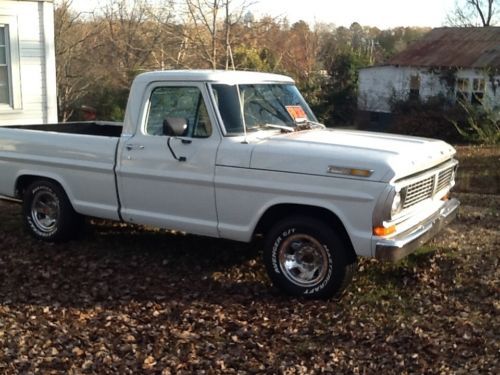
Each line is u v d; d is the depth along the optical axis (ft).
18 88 41.14
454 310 17.56
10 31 40.32
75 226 23.30
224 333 16.02
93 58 90.99
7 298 18.21
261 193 18.16
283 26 70.28
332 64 104.32
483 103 53.72
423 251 22.11
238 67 68.49
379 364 14.23
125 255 22.38
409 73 94.79
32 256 22.16
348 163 16.81
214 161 18.90
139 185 20.62
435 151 18.83
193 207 19.67
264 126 19.79
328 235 17.44
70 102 89.45
